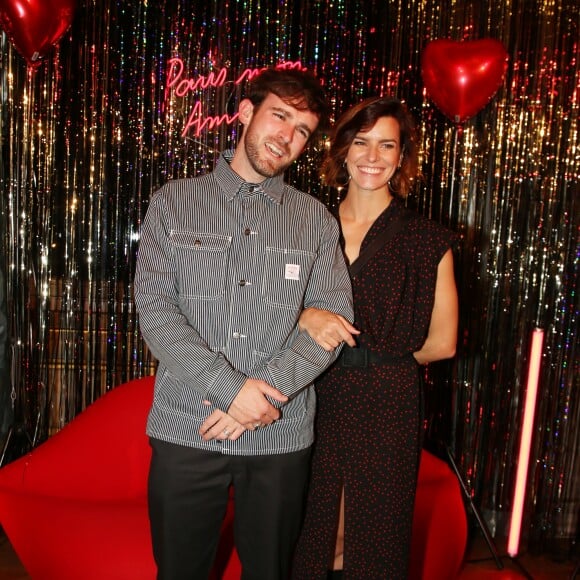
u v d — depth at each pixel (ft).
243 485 5.16
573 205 9.27
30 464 7.41
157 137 9.30
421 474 7.84
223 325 5.04
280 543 5.27
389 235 6.08
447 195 9.58
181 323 4.93
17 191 9.09
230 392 4.76
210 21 9.22
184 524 5.08
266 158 5.07
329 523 6.19
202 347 4.86
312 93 5.16
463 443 9.89
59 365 9.56
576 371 9.42
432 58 8.59
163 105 9.26
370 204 6.28
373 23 9.39
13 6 7.79
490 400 9.75
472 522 9.86
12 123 9.03
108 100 9.17
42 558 6.44
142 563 6.20
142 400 8.07
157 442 5.10
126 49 9.14
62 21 8.09
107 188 9.30
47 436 9.53
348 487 6.07
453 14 9.36
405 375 6.03
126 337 9.61
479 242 9.57
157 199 5.17
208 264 5.02
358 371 5.99
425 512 7.20
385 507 5.99
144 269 5.07
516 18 9.23
